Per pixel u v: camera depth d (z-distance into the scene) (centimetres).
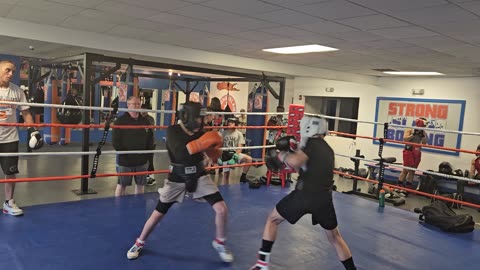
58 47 644
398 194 641
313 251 284
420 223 370
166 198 246
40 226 297
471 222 353
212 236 299
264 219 352
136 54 582
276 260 264
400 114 841
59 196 493
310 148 223
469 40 418
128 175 377
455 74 723
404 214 398
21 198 473
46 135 780
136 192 406
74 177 347
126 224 313
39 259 240
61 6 385
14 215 315
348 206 420
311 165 221
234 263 253
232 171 766
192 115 233
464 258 291
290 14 358
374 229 345
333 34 437
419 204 632
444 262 281
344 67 745
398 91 845
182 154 239
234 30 453
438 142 783
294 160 216
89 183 574
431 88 793
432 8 305
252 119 707
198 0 328
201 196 251
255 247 284
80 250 257
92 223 311
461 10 304
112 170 701
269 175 488
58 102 799
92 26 485
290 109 460
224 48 601
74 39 513
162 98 1256
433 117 789
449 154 766
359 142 912
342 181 795
